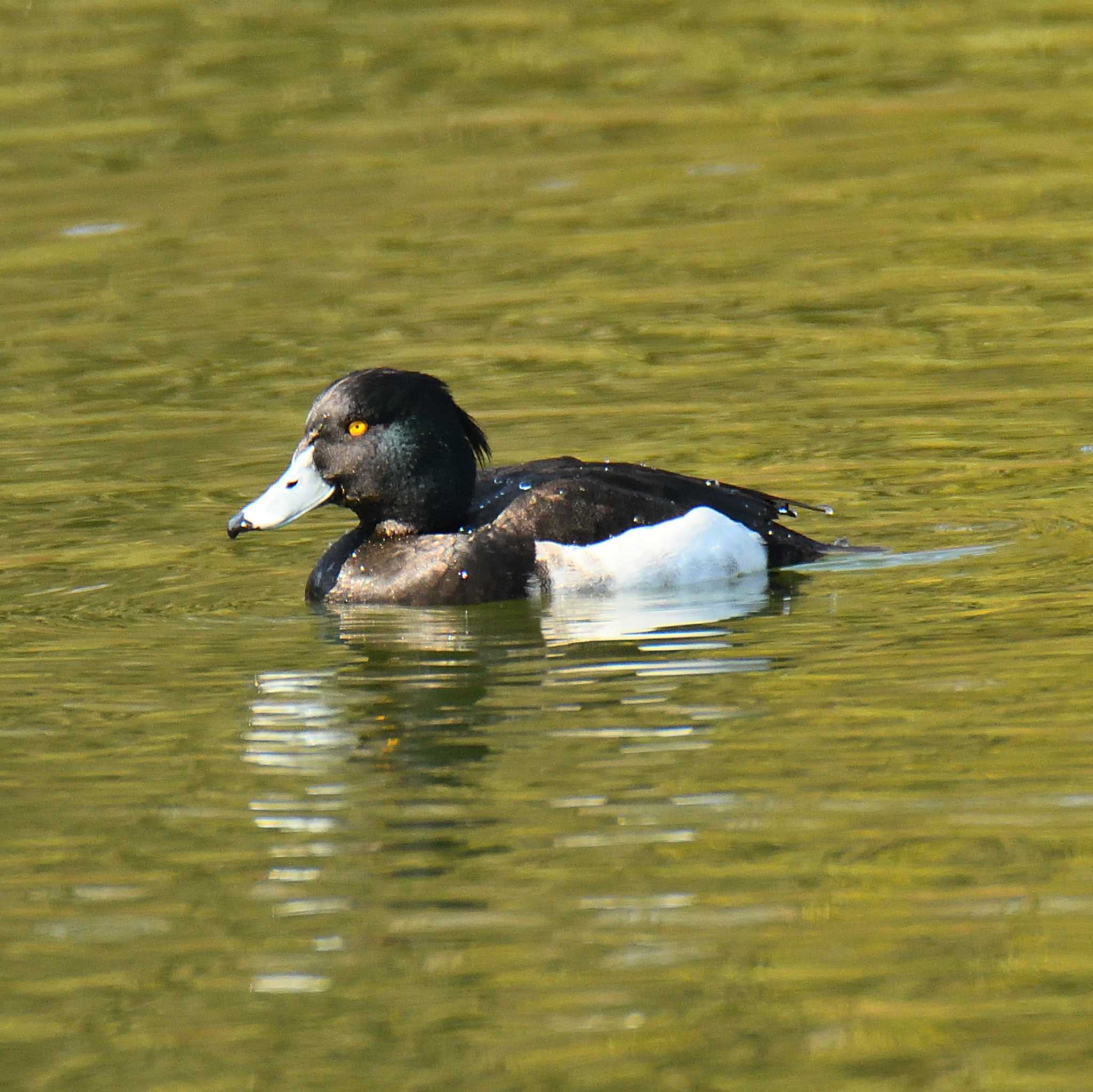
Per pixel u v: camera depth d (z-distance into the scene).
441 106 23.50
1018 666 10.01
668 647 10.73
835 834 8.12
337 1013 7.02
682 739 9.27
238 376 16.27
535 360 16.36
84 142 22.44
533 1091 6.52
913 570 11.88
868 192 20.42
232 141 22.55
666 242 19.23
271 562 12.79
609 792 8.69
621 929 7.46
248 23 26.34
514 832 8.34
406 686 10.31
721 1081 6.50
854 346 16.30
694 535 11.98
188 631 11.42
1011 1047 6.61
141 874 8.13
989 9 26.56
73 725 9.88
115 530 13.20
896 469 13.70
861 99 23.45
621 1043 6.74
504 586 11.84
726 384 15.60
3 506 13.66
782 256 18.70
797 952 7.23
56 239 19.81
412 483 12.09
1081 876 7.65
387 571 11.95
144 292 18.39
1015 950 7.17
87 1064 6.78
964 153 21.45
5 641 11.24
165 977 7.30
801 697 9.75
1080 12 26.23
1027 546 12.15
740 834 8.18
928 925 7.36
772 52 25.14
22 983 7.30
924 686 9.79
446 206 20.45
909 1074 6.49
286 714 9.95
